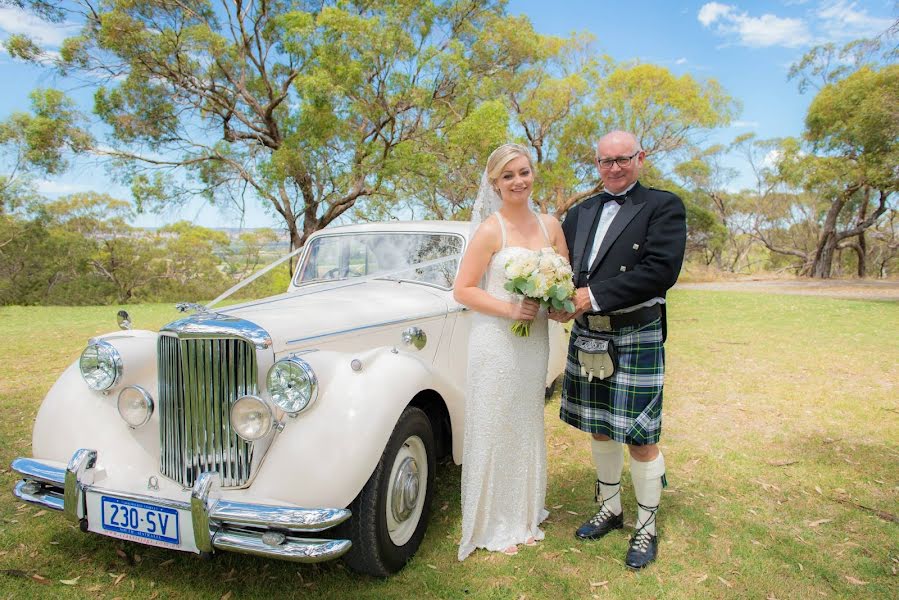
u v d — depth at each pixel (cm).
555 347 506
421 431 280
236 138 1978
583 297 250
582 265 269
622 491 357
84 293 3500
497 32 2006
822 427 476
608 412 272
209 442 241
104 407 265
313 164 1627
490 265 273
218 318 248
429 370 285
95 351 262
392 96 1661
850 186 2781
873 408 524
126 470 252
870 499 344
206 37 1584
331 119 1564
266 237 3266
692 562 275
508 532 287
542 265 246
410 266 358
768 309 1322
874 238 4172
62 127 1642
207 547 217
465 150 1614
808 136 2716
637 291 246
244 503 216
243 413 227
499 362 271
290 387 229
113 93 1641
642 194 261
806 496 349
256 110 1877
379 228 401
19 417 505
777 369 682
